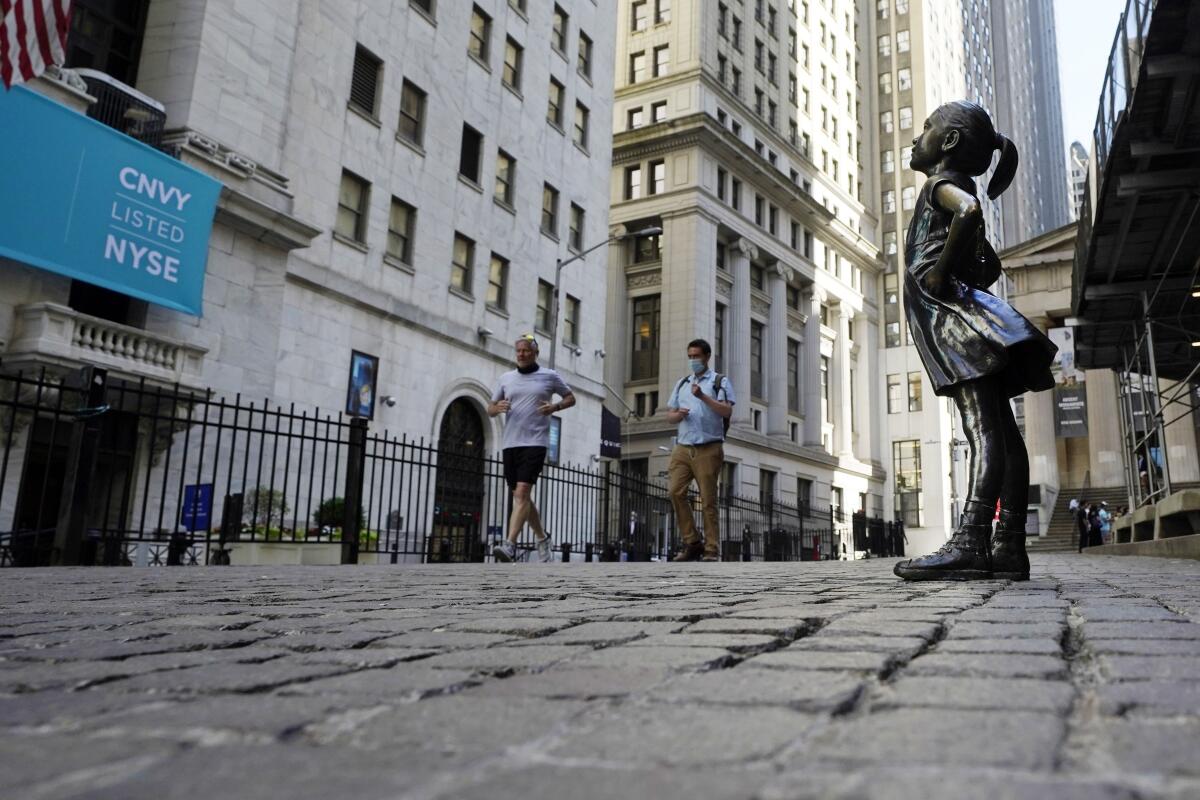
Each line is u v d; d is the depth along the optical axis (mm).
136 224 15523
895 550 34938
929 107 68312
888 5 71000
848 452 58188
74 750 1068
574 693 1452
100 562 8680
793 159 55031
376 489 21922
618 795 846
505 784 894
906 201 66875
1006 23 117875
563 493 17516
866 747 1058
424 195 24875
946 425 64312
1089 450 45906
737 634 2252
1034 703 1335
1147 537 17672
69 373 14383
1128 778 899
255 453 18078
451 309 25594
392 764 990
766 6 54344
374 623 2674
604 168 34812
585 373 32344
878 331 65750
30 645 2223
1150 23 9703
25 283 14523
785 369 51531
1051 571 7020
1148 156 12086
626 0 49688
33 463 14945
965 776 911
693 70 46375
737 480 46000
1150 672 1593
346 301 21844
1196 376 20359
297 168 20766
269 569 7246
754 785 882
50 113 14273
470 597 3762
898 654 1844
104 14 17938
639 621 2666
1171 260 15133
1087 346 20406
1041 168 145375
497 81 28516
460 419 26328
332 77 21984
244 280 18281
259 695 1467
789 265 53156
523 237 29297
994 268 4875
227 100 18188
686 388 10773
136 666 1825
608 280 47438
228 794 858
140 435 15570
